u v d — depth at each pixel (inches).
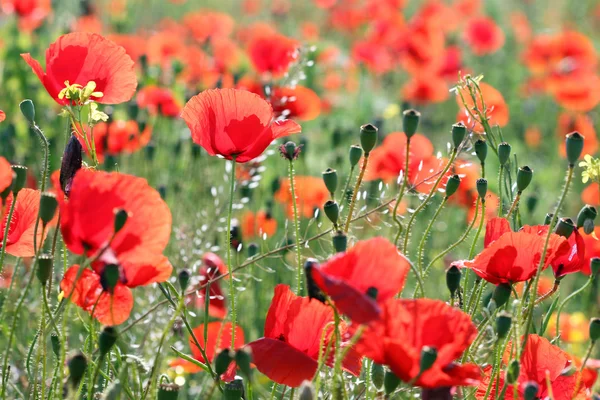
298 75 237.1
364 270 97.7
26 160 276.4
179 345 192.7
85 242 100.8
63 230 101.4
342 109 479.8
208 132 125.5
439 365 95.3
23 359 171.9
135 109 254.5
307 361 114.3
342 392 111.9
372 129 130.6
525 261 119.1
